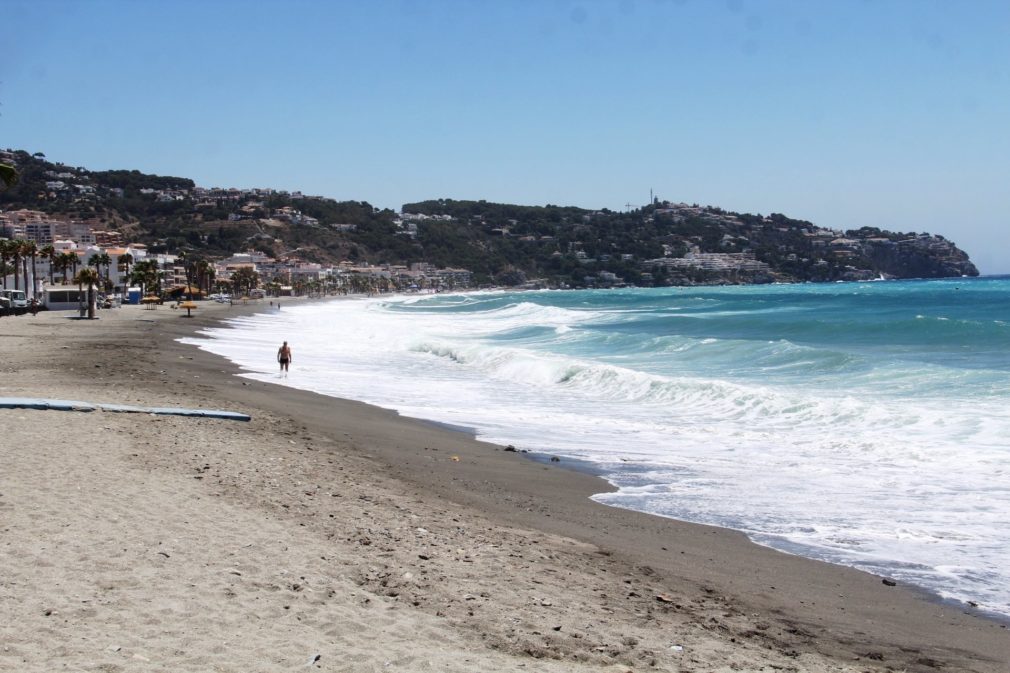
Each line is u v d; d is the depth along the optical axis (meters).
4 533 8.02
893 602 8.52
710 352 34.72
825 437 17.42
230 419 17.66
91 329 53.53
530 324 63.69
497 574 8.37
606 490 13.49
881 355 33.47
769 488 13.52
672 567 9.45
